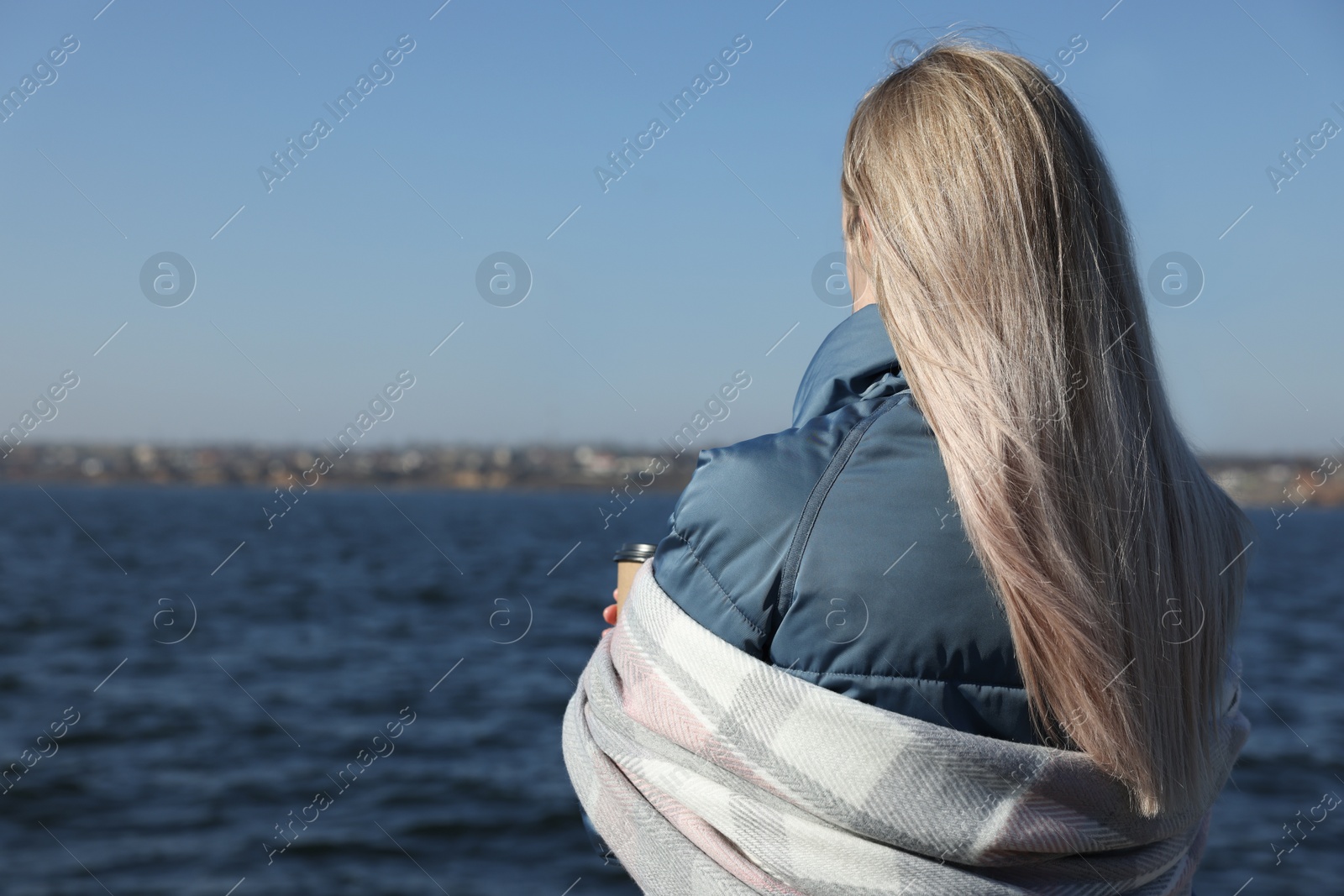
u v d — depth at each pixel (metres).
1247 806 9.76
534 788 10.30
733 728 0.87
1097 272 0.91
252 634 21.66
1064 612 0.81
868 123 1.01
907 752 0.82
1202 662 0.90
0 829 9.12
